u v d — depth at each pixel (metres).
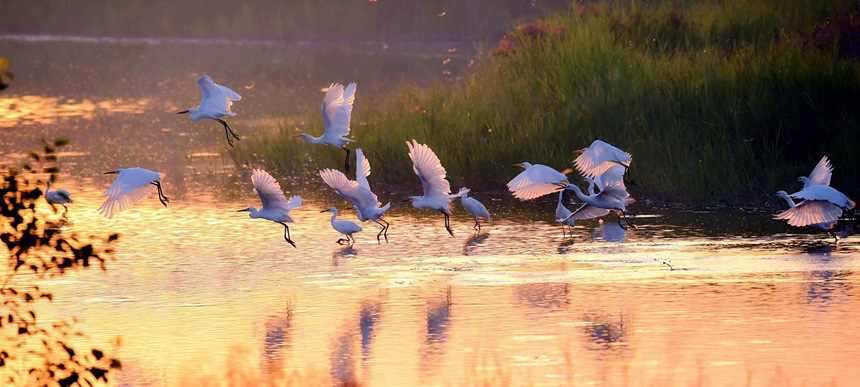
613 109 22.52
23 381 10.45
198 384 10.46
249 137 26.81
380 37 61.19
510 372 10.62
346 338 11.93
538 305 13.06
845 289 13.52
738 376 10.39
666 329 11.96
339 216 19.58
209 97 15.19
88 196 21.77
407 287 14.10
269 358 11.28
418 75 42.53
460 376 10.57
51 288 14.23
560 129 22.39
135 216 19.62
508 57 27.25
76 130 32.19
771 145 20.94
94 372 8.93
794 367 10.62
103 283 14.52
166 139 30.28
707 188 20.19
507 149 22.19
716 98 22.23
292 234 17.89
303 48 59.84
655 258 15.52
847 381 10.20
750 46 25.59
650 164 20.94
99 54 58.69
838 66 22.78
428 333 12.03
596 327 12.10
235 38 66.75
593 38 25.39
